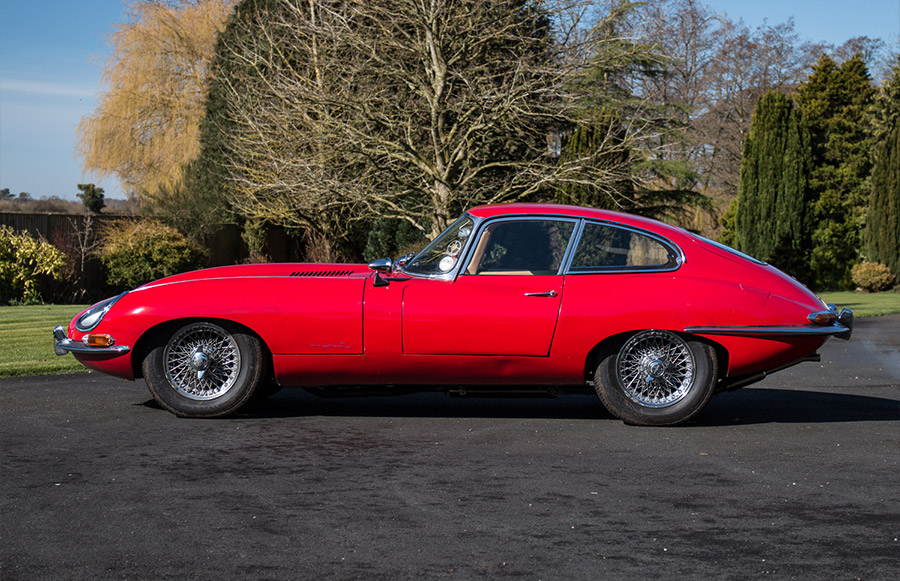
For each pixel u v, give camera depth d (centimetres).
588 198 2006
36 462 504
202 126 2341
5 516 403
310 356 617
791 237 3058
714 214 3912
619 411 619
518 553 355
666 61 1809
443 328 608
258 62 1938
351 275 639
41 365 889
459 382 627
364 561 346
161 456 520
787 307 613
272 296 620
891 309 1950
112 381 812
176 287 631
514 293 611
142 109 2936
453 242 634
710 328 607
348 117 1681
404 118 1694
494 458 518
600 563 345
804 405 718
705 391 613
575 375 619
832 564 343
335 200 1652
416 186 1655
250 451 533
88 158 2956
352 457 519
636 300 607
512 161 1800
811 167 3084
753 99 4606
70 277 1958
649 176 2342
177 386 635
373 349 614
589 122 1875
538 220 631
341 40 1666
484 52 1722
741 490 451
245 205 2133
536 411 677
